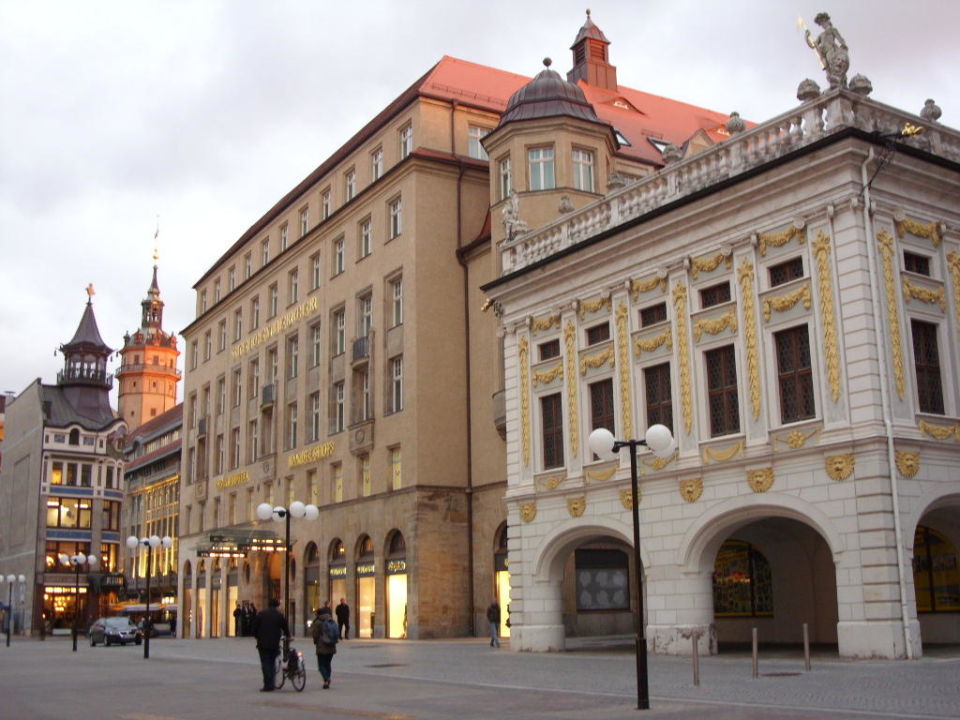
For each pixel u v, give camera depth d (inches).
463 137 1955.0
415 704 708.7
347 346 2062.0
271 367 2444.6
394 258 1915.6
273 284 2463.1
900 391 912.3
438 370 1825.8
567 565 1615.4
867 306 909.2
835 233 938.7
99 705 780.6
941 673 741.3
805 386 959.6
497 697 737.0
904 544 874.1
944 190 995.3
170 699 818.2
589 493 1181.1
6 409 4645.7
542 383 1275.8
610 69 2421.3
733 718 557.9
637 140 2122.3
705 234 1064.8
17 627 3951.8
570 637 1583.4
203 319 2876.5
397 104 2110.0
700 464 1041.5
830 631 1147.9
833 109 953.5
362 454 1971.0
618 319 1162.6
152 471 3887.8
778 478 965.8
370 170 2095.2
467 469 1817.2
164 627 2893.7
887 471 885.2
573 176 1667.1
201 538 2691.9
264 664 861.2
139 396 5669.3
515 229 1382.9
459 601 1766.7
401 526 1797.5
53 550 3939.5
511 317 1337.4
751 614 1238.3
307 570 2154.3
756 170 994.1
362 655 1323.8
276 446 2340.1
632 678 830.5
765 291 997.2
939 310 970.7
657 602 1079.6
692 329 1067.9
